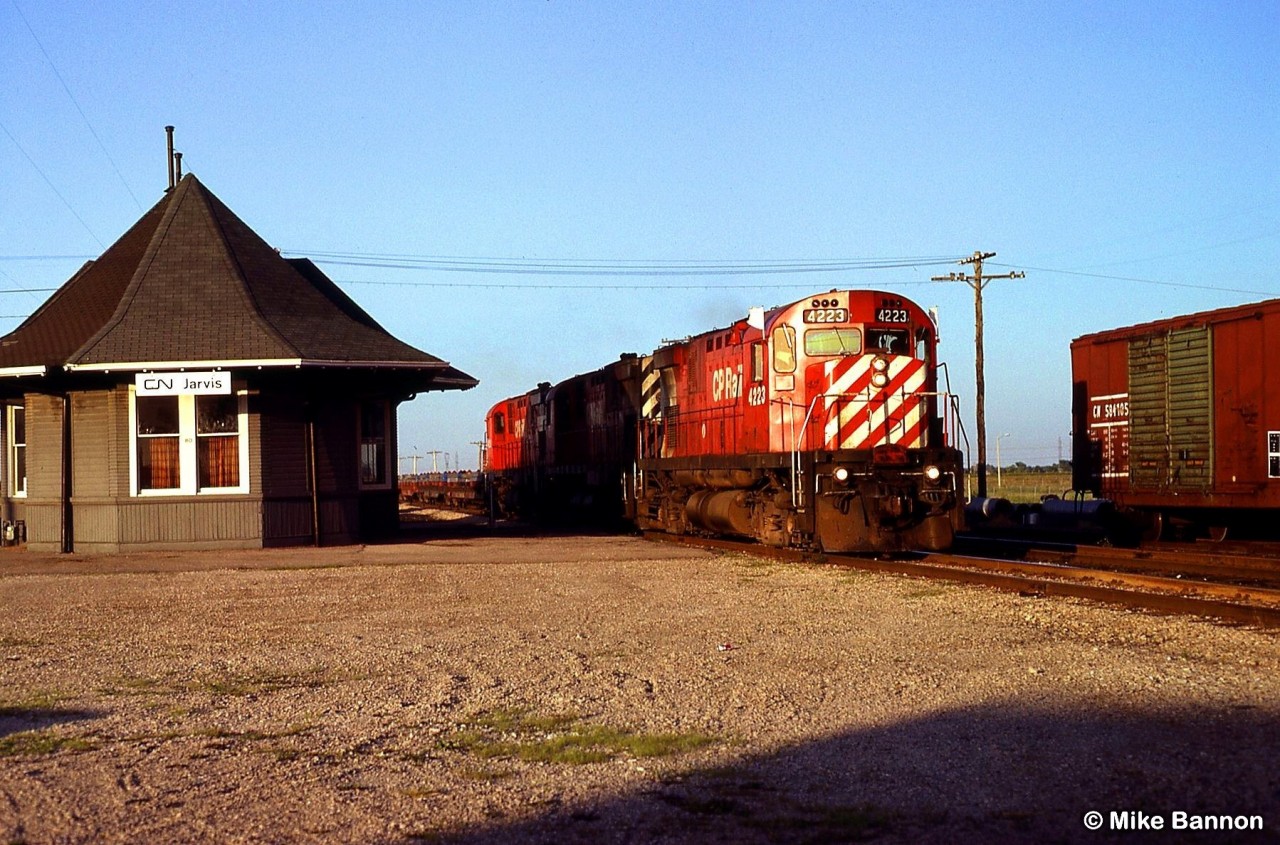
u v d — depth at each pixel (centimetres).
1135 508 2411
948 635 1204
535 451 4062
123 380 2325
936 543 1981
